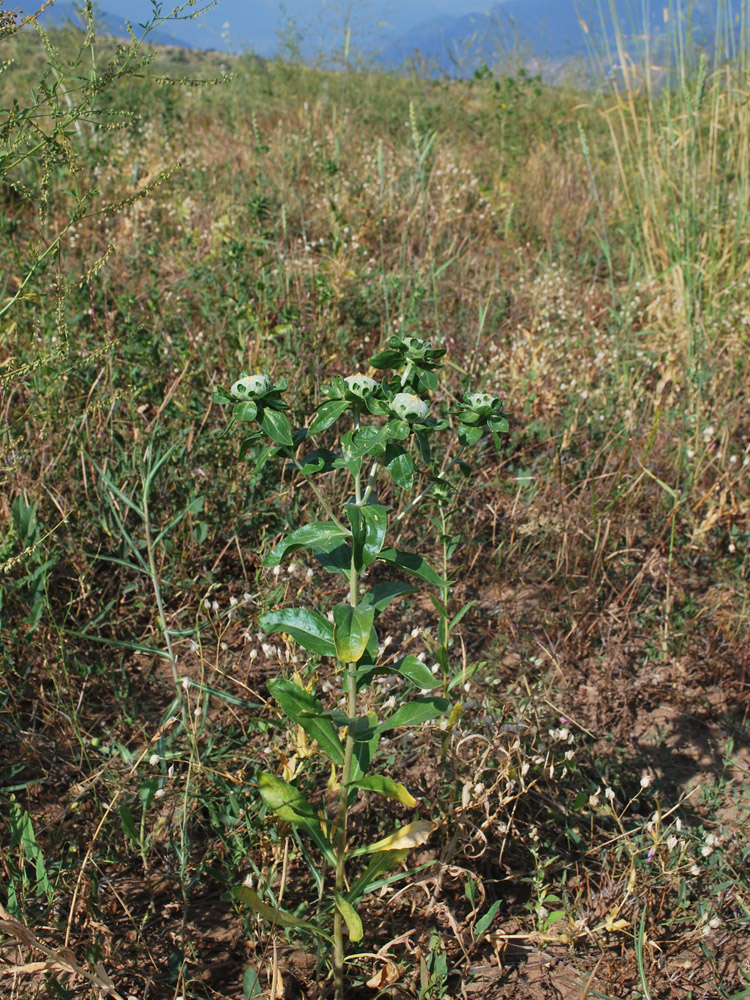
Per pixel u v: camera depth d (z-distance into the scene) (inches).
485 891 90.7
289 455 72.1
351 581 72.8
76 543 125.5
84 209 106.2
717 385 181.9
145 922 84.6
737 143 243.8
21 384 132.9
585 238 276.2
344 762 74.1
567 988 82.8
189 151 285.9
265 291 183.8
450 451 150.9
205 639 120.3
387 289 198.5
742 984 82.9
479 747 97.0
